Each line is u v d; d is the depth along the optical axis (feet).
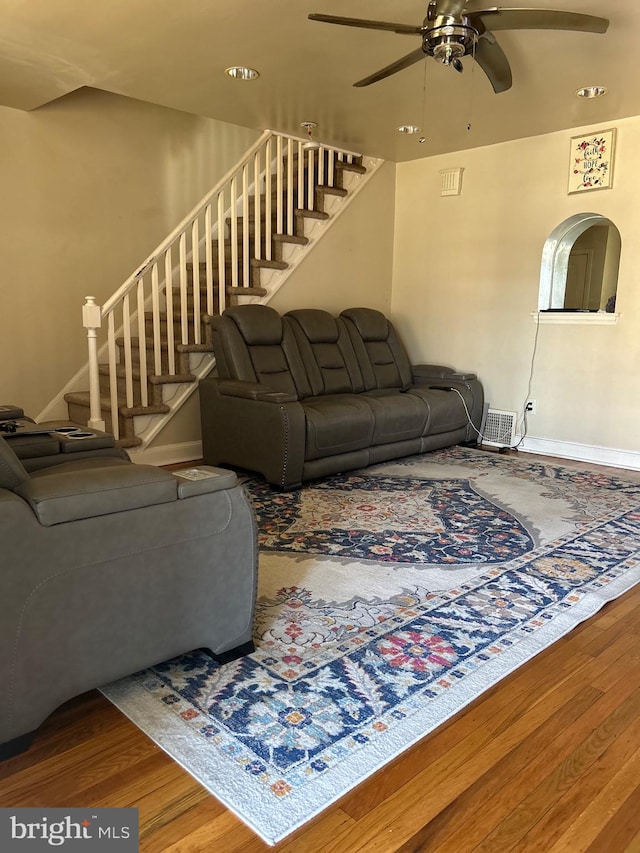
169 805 4.69
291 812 4.62
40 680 5.14
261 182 18.86
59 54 10.92
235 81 12.23
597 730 5.63
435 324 18.78
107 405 14.06
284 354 15.15
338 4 9.08
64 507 5.07
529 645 6.95
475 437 17.43
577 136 14.94
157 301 14.07
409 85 12.30
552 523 10.88
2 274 14.53
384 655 6.72
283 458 12.35
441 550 9.62
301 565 9.02
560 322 15.79
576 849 4.38
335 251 17.84
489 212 17.02
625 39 10.06
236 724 5.58
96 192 15.92
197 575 6.07
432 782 4.96
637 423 14.70
